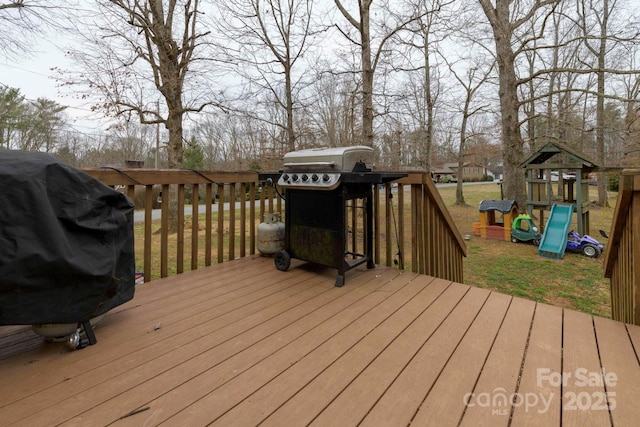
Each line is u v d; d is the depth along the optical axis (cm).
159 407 117
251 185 338
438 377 135
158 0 716
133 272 184
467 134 1532
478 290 238
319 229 259
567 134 1294
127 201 177
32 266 134
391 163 1272
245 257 332
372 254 287
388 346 160
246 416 112
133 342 164
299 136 861
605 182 1202
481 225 758
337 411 115
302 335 171
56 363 144
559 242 588
